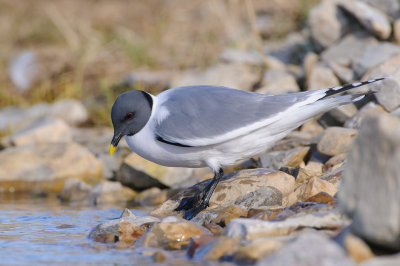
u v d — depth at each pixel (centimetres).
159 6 2352
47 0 2500
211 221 786
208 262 627
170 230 727
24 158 1305
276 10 1956
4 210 1031
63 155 1312
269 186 822
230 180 866
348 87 826
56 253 702
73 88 1814
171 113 816
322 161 1005
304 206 729
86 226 877
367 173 545
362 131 550
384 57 1223
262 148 838
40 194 1244
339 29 1384
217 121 806
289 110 804
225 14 1970
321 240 538
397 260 487
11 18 2395
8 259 676
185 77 1580
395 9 1338
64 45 2198
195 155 824
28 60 2009
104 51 2031
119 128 831
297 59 1573
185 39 2020
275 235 655
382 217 528
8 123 1616
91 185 1211
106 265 642
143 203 1116
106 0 2452
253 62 1588
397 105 1043
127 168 1196
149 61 1888
